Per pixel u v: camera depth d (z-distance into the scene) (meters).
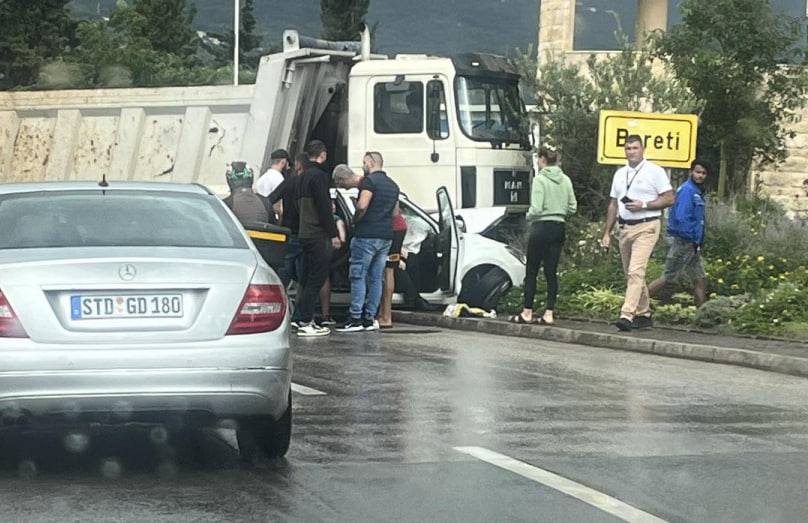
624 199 15.20
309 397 10.46
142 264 7.37
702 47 22.95
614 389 11.17
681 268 16.09
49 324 7.20
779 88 23.23
